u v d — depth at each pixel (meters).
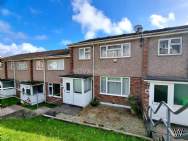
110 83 13.49
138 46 11.79
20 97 19.36
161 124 8.85
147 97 10.45
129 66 12.33
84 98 13.70
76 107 13.97
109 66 13.42
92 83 14.49
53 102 17.12
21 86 18.06
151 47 11.11
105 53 13.66
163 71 10.66
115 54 13.09
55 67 17.23
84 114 11.64
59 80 16.83
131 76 12.24
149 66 11.23
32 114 12.19
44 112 12.84
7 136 4.86
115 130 8.19
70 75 15.11
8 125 8.86
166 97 9.46
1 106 15.66
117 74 12.99
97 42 13.66
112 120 10.16
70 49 15.81
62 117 11.16
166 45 10.54
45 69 18.12
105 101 13.74
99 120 10.22
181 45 9.88
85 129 8.34
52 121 9.98
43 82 18.34
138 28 12.70
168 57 10.44
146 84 10.53
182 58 9.90
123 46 12.63
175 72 10.20
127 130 8.47
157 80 9.60
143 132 8.13
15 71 22.31
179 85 9.05
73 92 14.44
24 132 6.95
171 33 9.95
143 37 11.25
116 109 12.39
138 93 11.86
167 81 9.25
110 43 13.23
